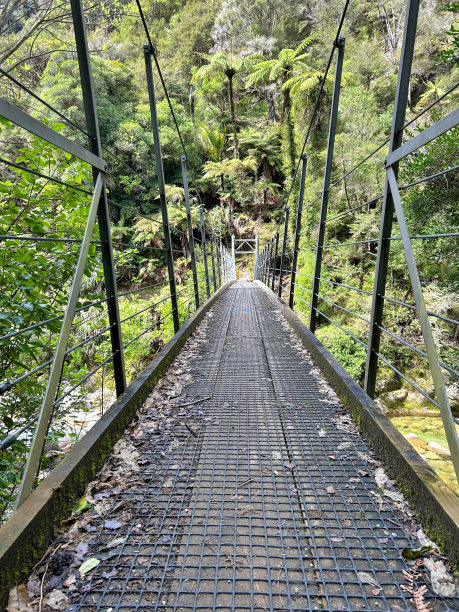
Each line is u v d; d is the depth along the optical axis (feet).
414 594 2.49
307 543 3.02
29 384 6.07
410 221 14.87
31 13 14.23
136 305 26.07
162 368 7.13
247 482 3.86
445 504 2.84
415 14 3.98
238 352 8.89
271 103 75.72
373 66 53.72
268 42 73.87
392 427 4.21
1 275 5.76
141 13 7.16
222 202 67.77
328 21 59.82
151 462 4.25
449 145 12.33
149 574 2.73
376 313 4.98
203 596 2.55
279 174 67.15
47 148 5.89
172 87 73.77
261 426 5.14
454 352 18.90
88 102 4.51
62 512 3.20
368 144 36.32
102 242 4.94
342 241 40.75
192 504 3.52
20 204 6.45
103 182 4.83
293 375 7.21
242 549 2.97
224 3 81.56
